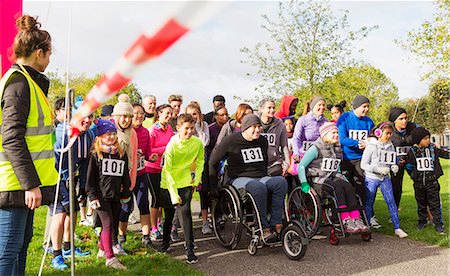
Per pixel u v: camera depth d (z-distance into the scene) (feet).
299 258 16.37
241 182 18.12
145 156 18.97
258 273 15.11
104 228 15.35
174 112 23.11
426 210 21.31
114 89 5.93
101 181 15.26
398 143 21.91
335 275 14.80
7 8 13.12
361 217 18.95
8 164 9.76
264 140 19.17
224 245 18.40
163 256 16.71
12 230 9.86
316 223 18.25
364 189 21.43
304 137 21.88
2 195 9.70
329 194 18.79
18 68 10.23
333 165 19.30
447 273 14.75
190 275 14.55
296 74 59.52
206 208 21.18
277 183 17.94
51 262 15.69
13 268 10.27
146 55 4.28
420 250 17.74
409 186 41.45
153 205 19.35
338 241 18.86
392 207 20.51
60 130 15.44
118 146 15.51
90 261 16.01
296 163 21.44
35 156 10.04
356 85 63.36
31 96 9.98
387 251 17.69
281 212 17.99
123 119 16.46
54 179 10.56
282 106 25.03
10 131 9.52
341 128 22.33
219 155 18.69
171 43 3.94
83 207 21.94
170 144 16.78
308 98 59.00
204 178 20.99
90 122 15.58
